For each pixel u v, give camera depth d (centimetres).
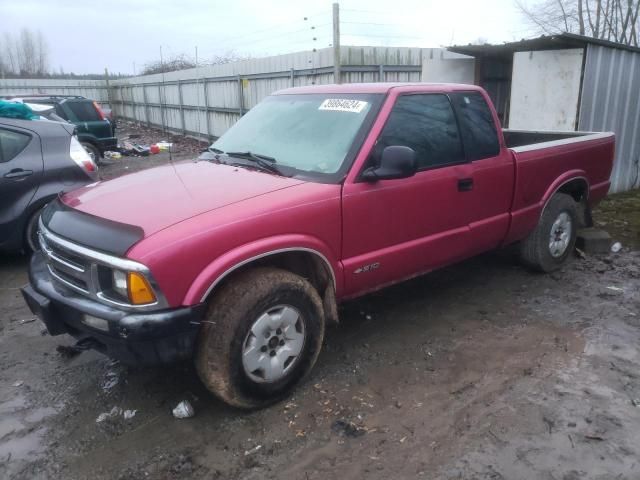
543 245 520
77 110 1397
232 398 307
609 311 459
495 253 609
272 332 317
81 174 620
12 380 367
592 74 791
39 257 366
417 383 352
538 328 428
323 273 351
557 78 808
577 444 290
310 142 382
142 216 301
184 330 282
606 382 349
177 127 2159
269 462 282
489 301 482
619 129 879
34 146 593
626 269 558
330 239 340
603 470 271
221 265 289
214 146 446
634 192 922
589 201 578
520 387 345
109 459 288
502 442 293
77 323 297
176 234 281
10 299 514
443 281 531
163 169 403
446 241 415
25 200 580
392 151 340
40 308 313
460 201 418
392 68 1270
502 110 1028
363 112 377
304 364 338
